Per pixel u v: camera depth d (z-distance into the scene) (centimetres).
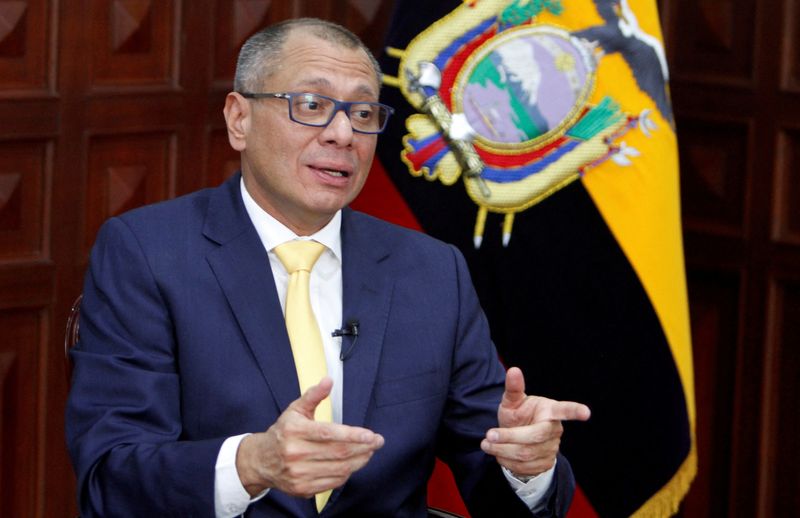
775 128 796
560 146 640
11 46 669
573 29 645
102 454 405
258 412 423
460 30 640
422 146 641
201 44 740
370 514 438
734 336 829
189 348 428
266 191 448
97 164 709
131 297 432
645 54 654
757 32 797
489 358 482
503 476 447
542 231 640
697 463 846
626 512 651
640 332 644
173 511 390
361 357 443
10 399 693
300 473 362
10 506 699
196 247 445
